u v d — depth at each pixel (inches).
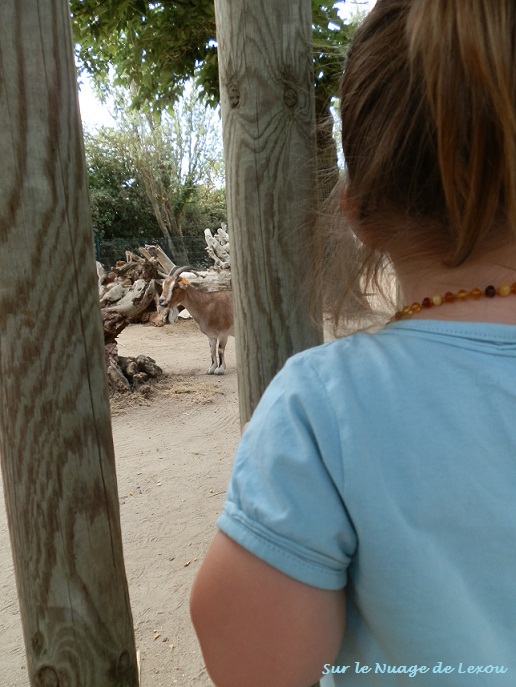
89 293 43.7
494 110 20.7
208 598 23.7
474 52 20.5
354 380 23.7
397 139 23.7
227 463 186.9
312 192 53.6
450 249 23.7
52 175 40.5
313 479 22.6
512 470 21.6
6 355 41.9
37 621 46.2
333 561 22.6
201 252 891.4
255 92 52.1
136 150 966.4
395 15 24.8
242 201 54.3
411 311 25.4
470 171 21.4
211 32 130.9
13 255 40.4
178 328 475.5
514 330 23.4
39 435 42.9
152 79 152.2
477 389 22.5
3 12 37.6
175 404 258.7
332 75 81.2
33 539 44.5
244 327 56.9
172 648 97.6
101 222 964.0
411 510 21.8
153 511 152.6
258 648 23.0
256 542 22.5
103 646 48.1
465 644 21.6
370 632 24.5
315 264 38.8
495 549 21.3
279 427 23.7
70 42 40.8
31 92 38.9
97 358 44.9
